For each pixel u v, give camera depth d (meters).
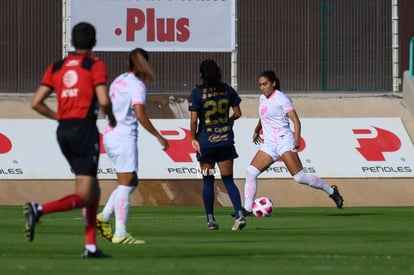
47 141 69.56
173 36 75.56
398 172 70.38
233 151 46.91
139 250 35.97
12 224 50.28
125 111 38.44
